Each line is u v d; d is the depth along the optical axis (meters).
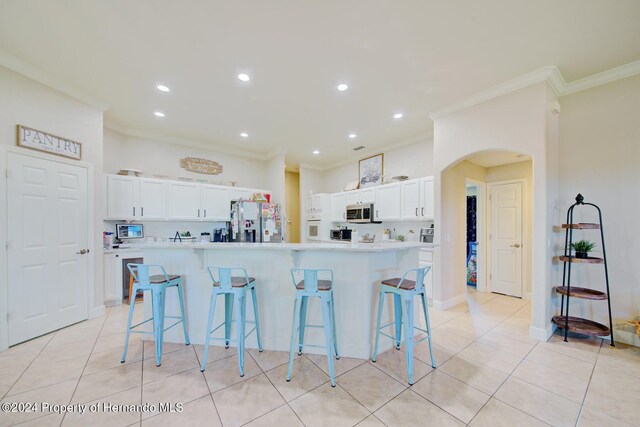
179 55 2.48
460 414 1.67
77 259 3.11
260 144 5.25
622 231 2.65
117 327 3.01
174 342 2.68
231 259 2.62
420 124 4.18
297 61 2.56
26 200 2.66
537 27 2.12
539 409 1.71
